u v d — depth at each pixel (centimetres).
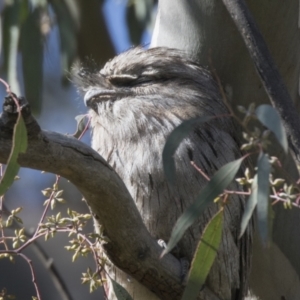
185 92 727
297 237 744
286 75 713
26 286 1623
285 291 744
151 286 619
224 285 694
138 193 680
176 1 730
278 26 692
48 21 1030
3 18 995
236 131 742
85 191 534
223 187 457
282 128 427
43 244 1612
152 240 586
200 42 718
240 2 551
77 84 844
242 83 703
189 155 673
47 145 495
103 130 723
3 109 462
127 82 753
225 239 682
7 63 974
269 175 434
